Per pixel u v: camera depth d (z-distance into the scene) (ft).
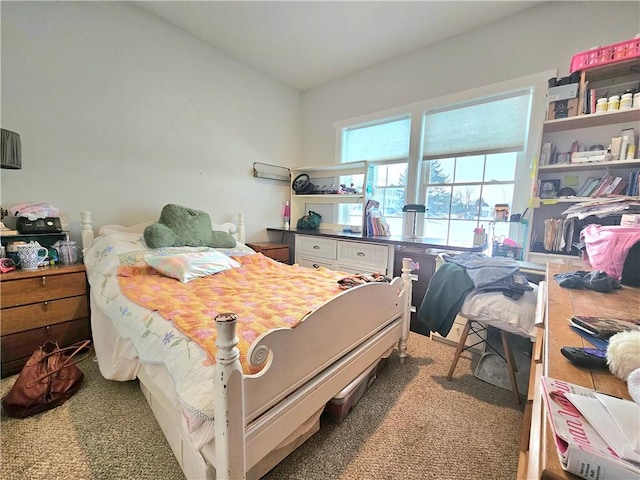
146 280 5.77
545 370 1.98
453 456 4.07
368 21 8.18
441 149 9.36
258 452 2.94
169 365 3.27
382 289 5.40
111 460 3.87
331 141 12.25
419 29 8.49
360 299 4.69
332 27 8.50
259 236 12.00
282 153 12.54
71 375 5.22
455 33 8.65
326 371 4.03
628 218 4.81
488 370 6.10
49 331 6.14
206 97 9.71
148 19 8.14
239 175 11.01
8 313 5.61
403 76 9.98
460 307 5.36
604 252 4.45
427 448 4.19
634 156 6.00
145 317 4.23
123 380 5.12
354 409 4.99
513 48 7.79
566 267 5.44
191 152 9.50
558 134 7.14
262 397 2.95
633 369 1.80
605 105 5.92
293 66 10.91
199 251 7.59
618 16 6.46
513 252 7.33
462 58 8.67
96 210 7.63
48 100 6.72
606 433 1.33
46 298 6.07
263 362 2.89
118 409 4.83
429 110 9.52
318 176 12.80
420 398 5.32
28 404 4.57
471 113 8.73
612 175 6.29
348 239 9.75
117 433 4.32
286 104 12.47
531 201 6.81
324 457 4.00
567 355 2.09
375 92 10.75
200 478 3.04
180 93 9.05
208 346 3.15
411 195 10.02
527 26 7.56
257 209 11.80
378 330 5.43
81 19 7.04
